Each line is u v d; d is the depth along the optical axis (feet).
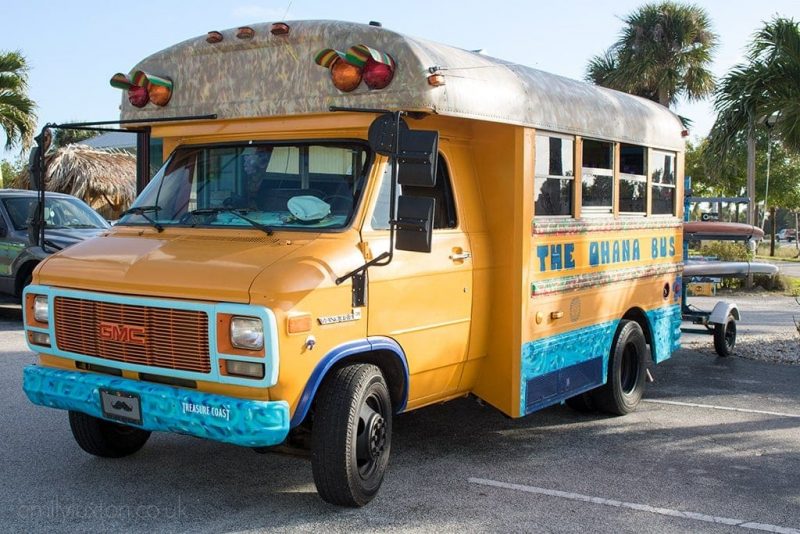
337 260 16.67
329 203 17.97
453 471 20.70
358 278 16.96
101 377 17.29
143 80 20.16
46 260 18.62
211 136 20.17
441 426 24.98
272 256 16.43
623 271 26.45
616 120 25.52
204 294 15.94
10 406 25.39
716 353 38.17
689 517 17.95
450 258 19.65
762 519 17.94
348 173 18.19
